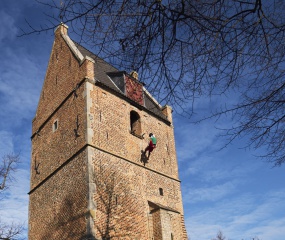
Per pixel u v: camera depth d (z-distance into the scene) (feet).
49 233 63.05
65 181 63.26
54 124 72.74
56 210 63.21
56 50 81.00
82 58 71.56
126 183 63.93
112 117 67.72
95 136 62.59
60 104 72.38
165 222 64.28
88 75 67.51
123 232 58.70
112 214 58.34
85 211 56.03
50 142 72.18
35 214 69.10
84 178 58.80
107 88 69.26
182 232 68.13
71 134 65.92
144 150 71.67
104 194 58.80
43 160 72.69
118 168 63.82
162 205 68.64
